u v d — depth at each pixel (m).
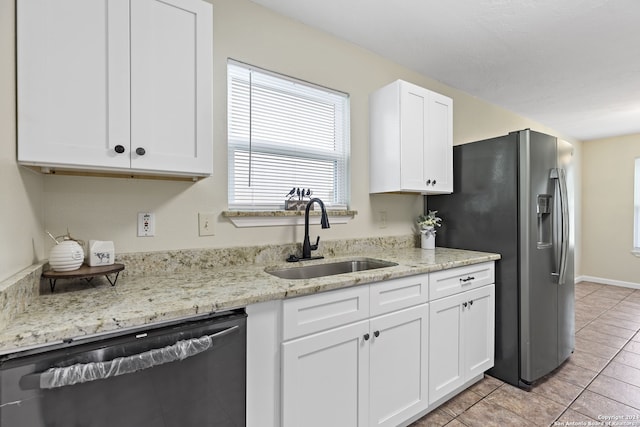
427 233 2.43
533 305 2.06
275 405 1.19
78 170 1.17
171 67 1.22
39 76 0.98
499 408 1.83
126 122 1.13
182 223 1.56
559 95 3.14
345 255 2.12
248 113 1.82
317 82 2.06
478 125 3.22
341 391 1.35
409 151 2.14
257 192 1.85
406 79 2.58
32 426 0.75
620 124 4.18
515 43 2.19
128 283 1.28
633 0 1.72
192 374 0.98
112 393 0.85
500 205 2.18
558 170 2.22
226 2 1.71
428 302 1.71
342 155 2.23
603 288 4.70
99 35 1.08
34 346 0.79
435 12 1.87
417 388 1.66
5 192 0.86
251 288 1.20
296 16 1.93
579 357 2.50
